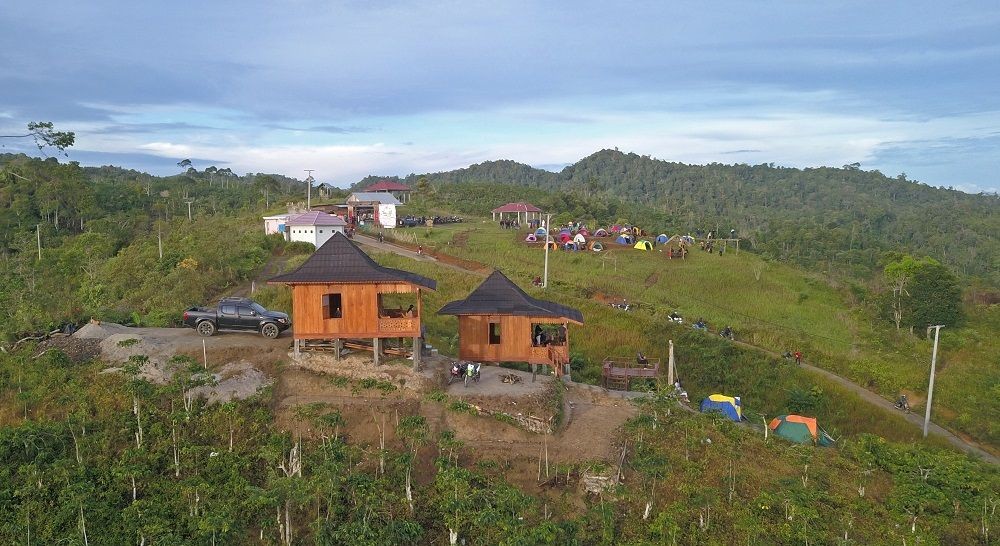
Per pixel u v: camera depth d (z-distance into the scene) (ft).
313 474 77.30
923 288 181.98
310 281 99.60
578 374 130.00
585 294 183.83
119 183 490.49
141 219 322.96
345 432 89.56
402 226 285.23
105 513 73.36
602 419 101.81
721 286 204.23
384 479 78.48
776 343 161.79
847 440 117.50
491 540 71.26
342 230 232.32
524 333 110.52
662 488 83.25
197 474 79.36
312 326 101.71
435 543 72.18
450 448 85.92
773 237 476.13
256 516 74.33
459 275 187.52
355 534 69.56
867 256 399.85
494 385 104.01
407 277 101.24
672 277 209.77
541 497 81.82
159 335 113.19
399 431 86.48
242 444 84.94
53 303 136.05
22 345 109.60
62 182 326.85
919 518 84.74
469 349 110.73
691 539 74.38
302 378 99.71
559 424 97.25
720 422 105.91
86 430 85.76
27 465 77.97
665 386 118.11
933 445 123.95
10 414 90.58
